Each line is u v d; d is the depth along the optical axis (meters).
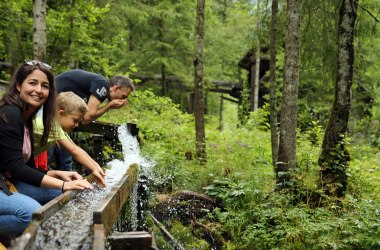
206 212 4.76
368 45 8.27
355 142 12.38
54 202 2.06
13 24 9.09
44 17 6.11
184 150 6.76
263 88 17.52
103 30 11.50
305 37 6.39
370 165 6.71
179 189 5.21
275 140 6.32
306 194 4.68
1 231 2.44
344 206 4.57
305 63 6.73
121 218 2.87
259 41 7.62
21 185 2.72
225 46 22.73
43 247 1.77
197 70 6.52
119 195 2.39
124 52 15.73
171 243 3.82
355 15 5.04
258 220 4.44
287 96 4.84
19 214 2.39
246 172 5.53
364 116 12.90
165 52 16.39
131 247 1.90
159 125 7.82
